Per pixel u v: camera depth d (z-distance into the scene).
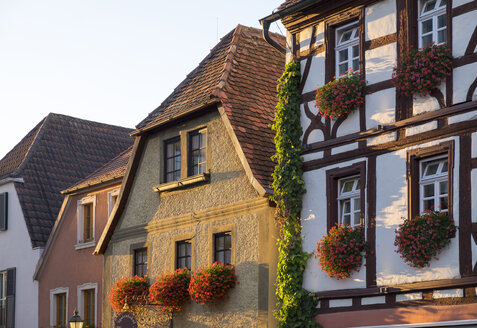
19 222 28.39
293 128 17.45
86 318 25.05
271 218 17.88
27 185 28.91
